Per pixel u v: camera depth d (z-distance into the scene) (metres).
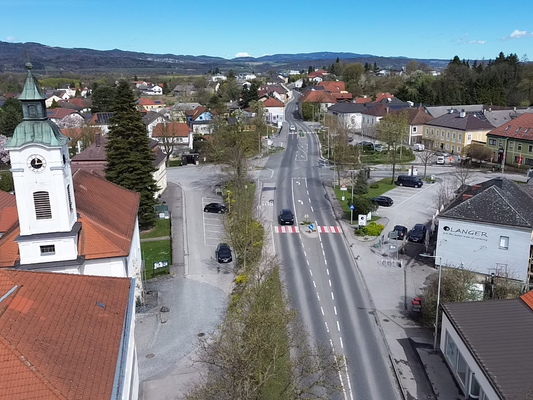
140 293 40.72
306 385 30.83
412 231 56.53
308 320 39.31
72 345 19.72
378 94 182.75
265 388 29.70
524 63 194.62
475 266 45.88
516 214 43.69
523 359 26.72
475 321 30.70
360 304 42.03
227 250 50.75
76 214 36.09
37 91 31.59
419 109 126.12
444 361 33.44
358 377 32.19
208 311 40.09
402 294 43.78
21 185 32.09
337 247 54.88
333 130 119.62
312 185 82.19
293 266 49.81
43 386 16.88
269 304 33.53
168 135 104.69
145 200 58.72
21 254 33.16
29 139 31.50
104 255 35.75
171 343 35.62
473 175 86.94
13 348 17.53
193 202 71.94
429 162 99.94
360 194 74.94
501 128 98.12
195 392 26.78
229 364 25.70
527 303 32.16
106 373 19.33
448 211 46.59
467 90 164.00
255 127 115.38
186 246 54.78
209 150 95.94
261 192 77.75
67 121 138.00
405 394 30.25
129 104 58.12
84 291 24.19
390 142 99.81
